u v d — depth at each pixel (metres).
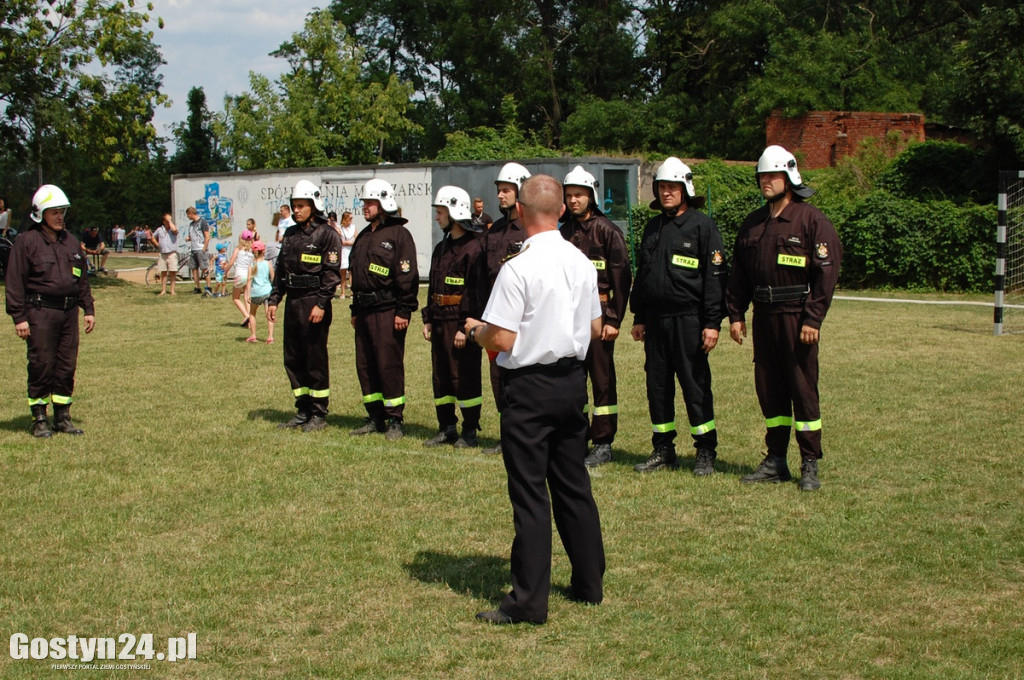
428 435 8.90
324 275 8.87
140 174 62.91
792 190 7.02
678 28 43.22
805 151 34.12
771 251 6.92
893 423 8.80
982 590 5.01
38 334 8.70
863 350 13.24
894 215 21.94
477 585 5.20
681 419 9.38
